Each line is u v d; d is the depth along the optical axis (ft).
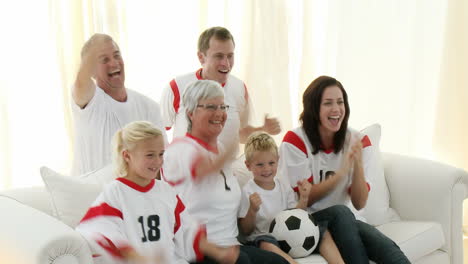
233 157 7.11
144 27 9.46
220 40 7.80
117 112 7.25
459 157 11.67
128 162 5.85
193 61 9.96
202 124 6.59
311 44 10.69
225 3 9.82
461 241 8.36
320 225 7.27
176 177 6.54
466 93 11.42
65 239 5.09
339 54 10.85
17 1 8.75
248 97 8.50
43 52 9.00
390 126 11.47
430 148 11.78
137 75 9.52
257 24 10.05
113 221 5.65
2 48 8.74
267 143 7.18
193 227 6.12
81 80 6.96
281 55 10.38
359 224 7.34
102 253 5.50
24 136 9.10
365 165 7.96
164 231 5.86
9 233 5.40
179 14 9.73
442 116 11.54
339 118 7.48
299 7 10.64
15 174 9.09
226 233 6.70
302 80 10.75
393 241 7.07
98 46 7.04
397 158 8.99
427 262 7.98
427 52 11.49
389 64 11.24
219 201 6.64
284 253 6.75
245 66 10.12
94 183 6.57
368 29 10.98
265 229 7.29
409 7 11.18
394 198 8.71
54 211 6.35
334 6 10.73
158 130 5.88
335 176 7.55
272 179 7.43
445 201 8.15
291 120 10.58
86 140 7.21
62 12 8.66
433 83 11.69
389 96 11.35
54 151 9.30
